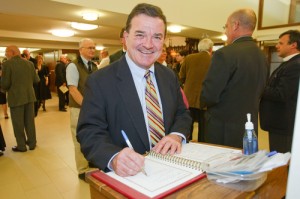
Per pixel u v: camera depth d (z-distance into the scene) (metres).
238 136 1.63
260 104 2.13
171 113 1.05
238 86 1.60
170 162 0.80
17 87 3.03
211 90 1.63
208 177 0.69
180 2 3.89
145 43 0.89
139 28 0.88
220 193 0.62
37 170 2.61
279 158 0.68
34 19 4.73
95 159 0.79
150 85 1.02
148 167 0.76
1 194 2.13
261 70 1.66
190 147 0.96
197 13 4.18
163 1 3.65
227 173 0.66
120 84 0.95
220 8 4.59
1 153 3.06
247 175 0.65
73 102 2.28
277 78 2.00
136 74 0.99
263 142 3.25
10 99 3.03
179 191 0.63
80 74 2.23
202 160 0.79
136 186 0.65
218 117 1.70
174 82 1.15
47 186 2.26
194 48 5.39
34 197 2.08
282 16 4.75
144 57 0.93
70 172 2.55
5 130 4.24
